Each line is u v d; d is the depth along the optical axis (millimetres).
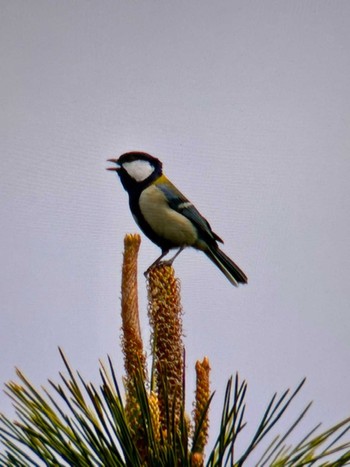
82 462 3842
